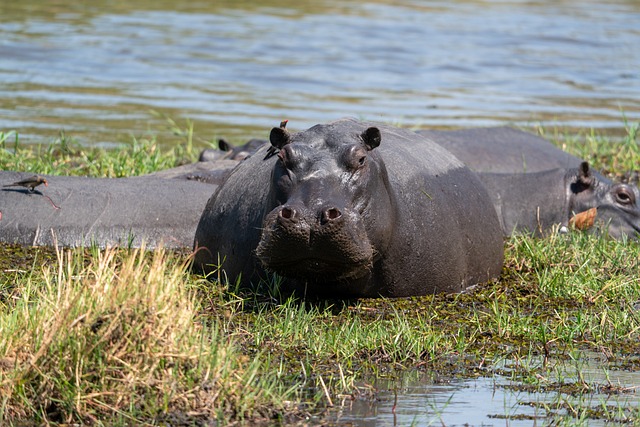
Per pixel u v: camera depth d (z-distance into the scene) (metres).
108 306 23.30
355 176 29.94
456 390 25.33
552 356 28.61
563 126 71.06
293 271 29.81
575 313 32.31
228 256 34.66
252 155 37.53
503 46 108.38
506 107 77.56
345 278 30.09
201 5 125.75
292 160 29.86
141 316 23.14
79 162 52.34
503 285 36.62
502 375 26.72
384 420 22.95
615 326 30.83
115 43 96.62
